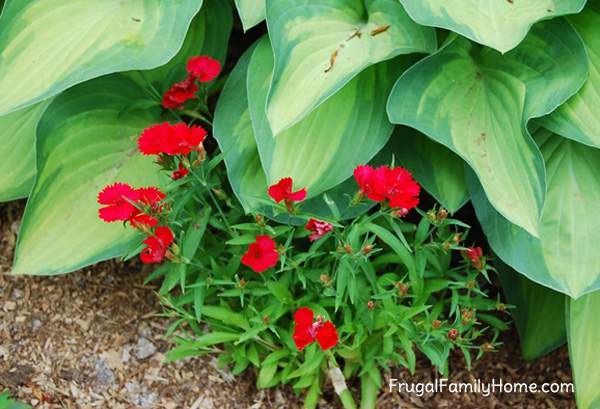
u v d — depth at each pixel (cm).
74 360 143
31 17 137
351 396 141
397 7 134
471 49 137
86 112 142
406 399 145
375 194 127
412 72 132
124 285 149
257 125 134
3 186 144
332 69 130
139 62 134
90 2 139
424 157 140
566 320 137
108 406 141
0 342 143
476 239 152
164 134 127
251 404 143
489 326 146
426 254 135
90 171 141
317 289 137
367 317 135
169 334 137
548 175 136
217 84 154
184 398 142
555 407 145
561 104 132
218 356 145
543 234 134
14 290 147
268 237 130
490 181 128
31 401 140
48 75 134
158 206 129
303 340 127
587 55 131
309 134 135
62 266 137
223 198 135
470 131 131
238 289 134
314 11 133
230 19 149
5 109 133
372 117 136
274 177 133
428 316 135
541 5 129
